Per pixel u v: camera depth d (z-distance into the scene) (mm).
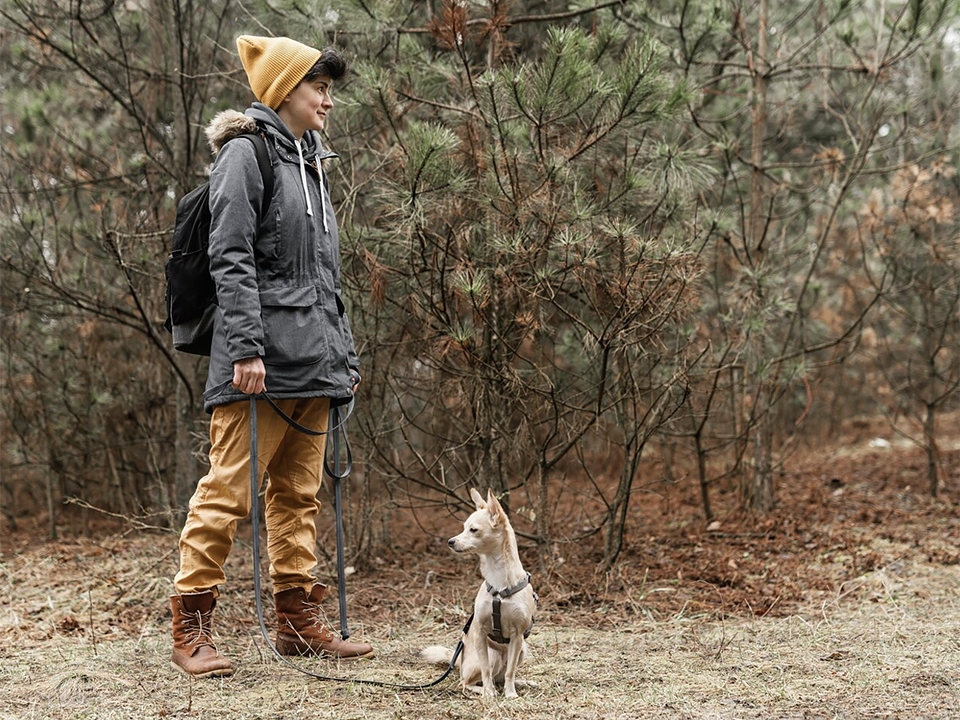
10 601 4730
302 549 3645
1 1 5535
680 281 4484
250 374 3170
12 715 2984
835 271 8531
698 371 5211
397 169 4742
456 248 4660
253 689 3205
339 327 3531
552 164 4402
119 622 4262
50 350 6660
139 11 5895
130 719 2896
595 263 4469
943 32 6516
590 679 3385
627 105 4375
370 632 4148
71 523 7332
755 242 6297
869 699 3047
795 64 6562
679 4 5508
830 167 6355
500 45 4801
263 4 5117
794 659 3557
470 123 4602
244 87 5598
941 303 7707
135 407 6805
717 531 6078
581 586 4785
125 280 5770
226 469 3361
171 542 5867
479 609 3170
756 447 6449
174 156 5551
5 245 5898
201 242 3357
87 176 6176
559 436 5320
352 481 6281
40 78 6449
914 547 5527
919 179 6277
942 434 10461
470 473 5133
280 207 3328
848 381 10750
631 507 6695
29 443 6961
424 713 2967
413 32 5125
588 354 5047
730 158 5809
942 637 3781
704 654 3705
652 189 4848
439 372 5105
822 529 5977
